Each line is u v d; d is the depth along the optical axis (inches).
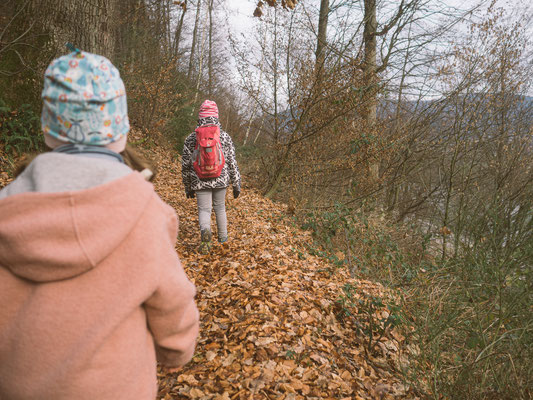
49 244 31.8
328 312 137.8
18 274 33.3
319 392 101.3
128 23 515.5
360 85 305.9
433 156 313.3
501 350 130.3
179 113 509.0
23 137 253.9
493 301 162.9
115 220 33.6
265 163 396.8
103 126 38.0
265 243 208.8
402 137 311.9
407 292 179.9
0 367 34.2
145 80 456.8
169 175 387.9
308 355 113.8
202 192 178.7
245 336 117.8
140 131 462.9
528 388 111.9
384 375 116.4
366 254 226.7
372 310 135.6
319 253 214.5
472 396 113.1
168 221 39.9
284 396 97.7
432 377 119.3
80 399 33.2
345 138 321.4
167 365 43.6
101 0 268.5
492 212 208.7
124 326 35.7
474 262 201.8
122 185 34.6
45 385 32.9
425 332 139.4
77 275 33.6
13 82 264.5
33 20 261.9
